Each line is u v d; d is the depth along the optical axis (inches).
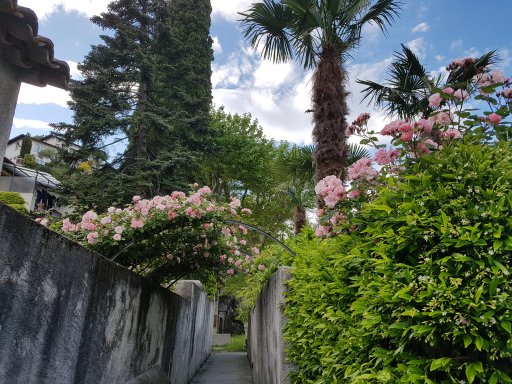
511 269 56.2
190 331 302.4
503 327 52.2
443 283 57.0
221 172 808.9
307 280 117.0
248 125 836.0
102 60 531.2
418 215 67.0
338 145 208.5
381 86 231.6
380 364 67.8
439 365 54.9
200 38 708.7
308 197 319.3
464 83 91.0
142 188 494.9
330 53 221.5
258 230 171.3
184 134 570.6
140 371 149.5
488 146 76.5
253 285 320.8
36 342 70.8
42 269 72.5
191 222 182.7
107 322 109.7
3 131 118.5
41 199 743.1
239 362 439.8
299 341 114.2
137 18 589.9
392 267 66.7
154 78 549.0
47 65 124.3
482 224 61.6
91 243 162.9
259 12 242.1
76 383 89.3
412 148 82.9
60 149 515.2
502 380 53.2
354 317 80.1
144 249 196.7
